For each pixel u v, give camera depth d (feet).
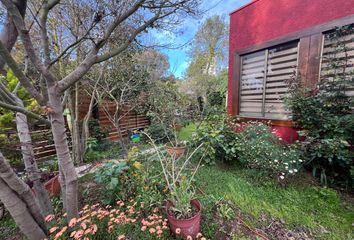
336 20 8.49
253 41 12.32
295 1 9.91
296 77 9.64
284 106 10.21
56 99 4.10
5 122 7.83
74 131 12.32
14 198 4.02
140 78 16.01
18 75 3.61
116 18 4.34
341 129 7.59
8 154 7.22
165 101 16.02
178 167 8.22
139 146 15.52
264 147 8.72
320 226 5.70
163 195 6.59
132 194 6.60
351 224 5.75
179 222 4.84
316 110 8.49
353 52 8.32
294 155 8.14
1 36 4.07
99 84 13.87
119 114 18.92
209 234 5.24
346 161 7.24
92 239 4.74
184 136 17.52
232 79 14.10
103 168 6.95
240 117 13.30
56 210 6.19
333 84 8.35
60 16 6.99
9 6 3.12
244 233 5.41
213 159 10.09
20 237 5.38
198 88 21.65
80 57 9.83
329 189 7.37
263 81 12.03
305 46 9.66
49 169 9.53
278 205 6.65
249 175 8.80
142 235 4.89
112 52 4.64
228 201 6.86
